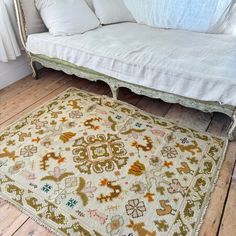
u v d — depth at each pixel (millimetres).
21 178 1424
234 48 1824
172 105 2061
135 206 1253
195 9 2170
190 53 1776
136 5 2463
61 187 1362
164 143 1643
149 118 1895
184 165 1473
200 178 1389
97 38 2084
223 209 1228
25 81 2516
